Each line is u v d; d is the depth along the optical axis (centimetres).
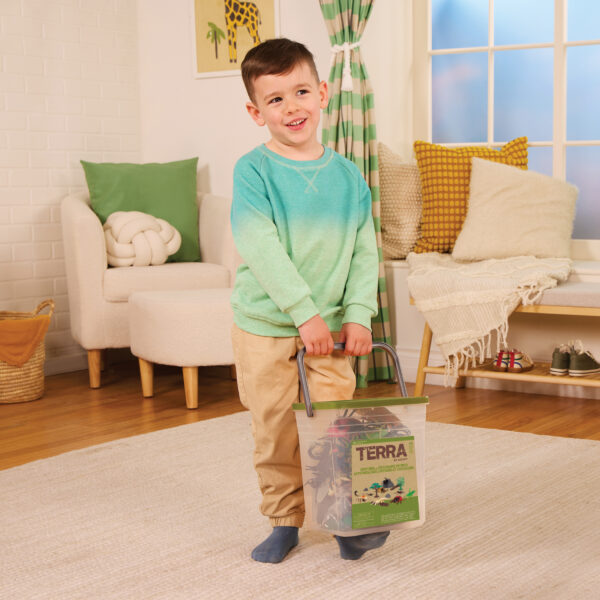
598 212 371
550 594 160
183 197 411
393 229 381
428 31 400
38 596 164
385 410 161
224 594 163
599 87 367
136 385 382
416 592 162
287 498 178
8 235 399
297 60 165
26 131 404
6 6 395
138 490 230
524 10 379
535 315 351
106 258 375
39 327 352
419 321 377
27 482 239
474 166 354
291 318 168
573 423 300
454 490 224
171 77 444
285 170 169
